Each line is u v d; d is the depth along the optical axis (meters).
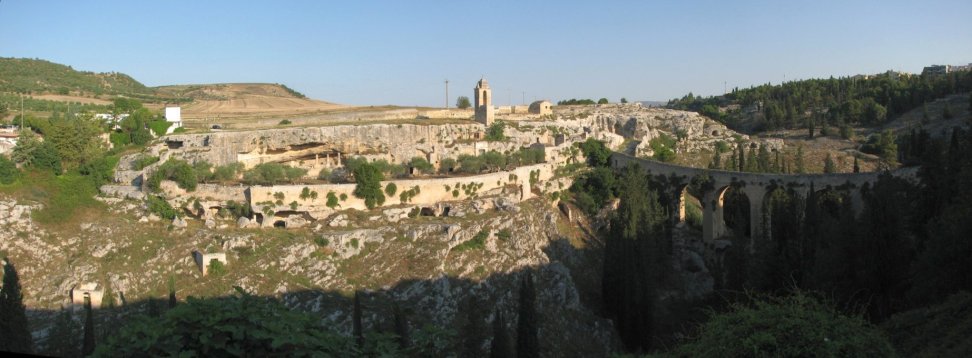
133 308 90.62
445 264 105.44
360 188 120.94
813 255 99.25
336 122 172.88
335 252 105.50
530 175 148.75
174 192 119.38
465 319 98.19
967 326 63.12
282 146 150.25
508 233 118.56
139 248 103.50
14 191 111.00
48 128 137.75
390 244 108.12
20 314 73.56
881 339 47.81
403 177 137.62
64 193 114.88
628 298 106.38
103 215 112.50
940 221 93.44
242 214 116.00
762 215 136.38
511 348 89.31
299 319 43.53
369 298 97.50
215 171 131.75
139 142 153.00
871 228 91.44
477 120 186.62
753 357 47.25
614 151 178.88
